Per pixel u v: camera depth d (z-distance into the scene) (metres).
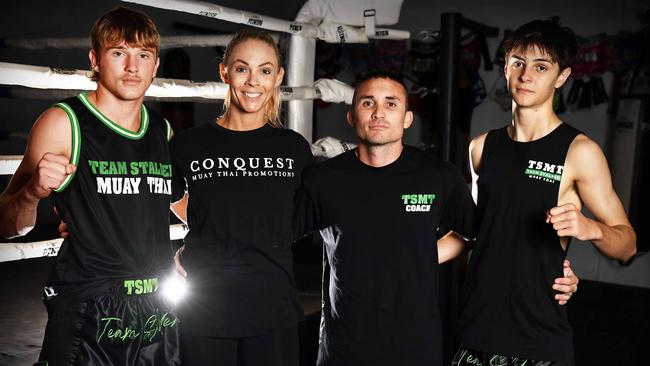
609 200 1.87
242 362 1.98
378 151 1.96
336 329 1.98
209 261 1.94
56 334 1.74
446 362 3.15
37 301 4.09
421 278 1.96
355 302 1.95
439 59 3.82
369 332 1.95
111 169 1.76
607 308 4.66
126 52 1.75
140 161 1.81
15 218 1.71
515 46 1.89
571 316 4.44
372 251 1.95
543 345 1.87
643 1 5.18
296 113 3.06
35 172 1.56
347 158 2.02
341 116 6.32
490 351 1.88
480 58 5.74
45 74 2.18
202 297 1.93
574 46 1.89
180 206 2.17
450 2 5.92
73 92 3.35
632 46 5.21
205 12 2.59
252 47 2.00
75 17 6.06
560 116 5.57
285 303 2.00
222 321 1.92
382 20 3.39
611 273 5.45
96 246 1.75
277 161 2.01
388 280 1.94
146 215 1.80
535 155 1.91
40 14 5.82
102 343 1.73
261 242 1.96
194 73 6.57
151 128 1.87
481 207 1.98
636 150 5.13
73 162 1.74
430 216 1.97
